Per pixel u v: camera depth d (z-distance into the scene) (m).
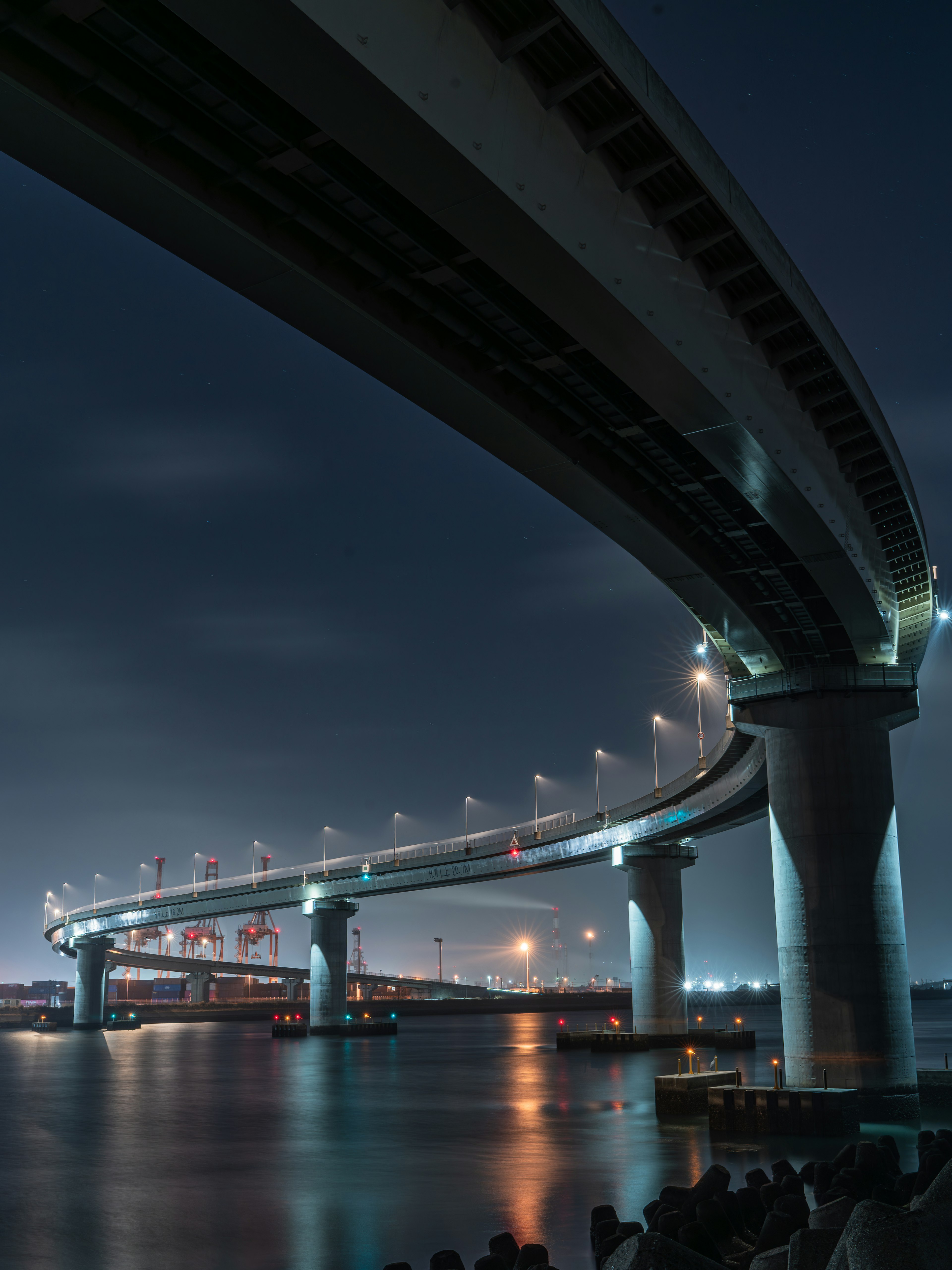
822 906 45.25
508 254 24.55
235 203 24.44
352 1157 37.75
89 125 21.50
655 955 101.56
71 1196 31.53
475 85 21.44
